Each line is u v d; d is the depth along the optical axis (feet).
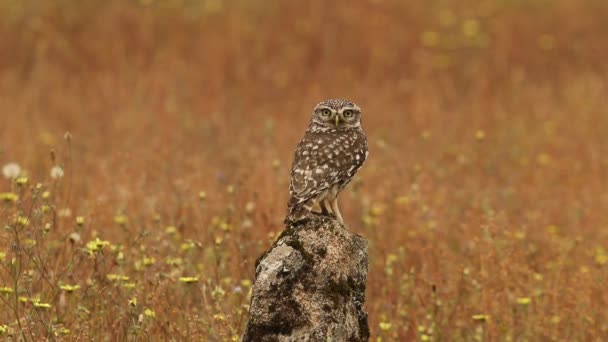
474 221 140.26
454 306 117.08
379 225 140.56
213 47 264.11
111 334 100.53
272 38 275.39
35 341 92.68
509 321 114.83
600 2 306.14
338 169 97.96
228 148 192.13
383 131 203.21
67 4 287.07
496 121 219.82
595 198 165.48
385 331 110.32
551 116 222.48
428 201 156.04
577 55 279.08
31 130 201.98
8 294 102.01
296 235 81.87
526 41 283.18
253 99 246.27
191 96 236.22
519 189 172.96
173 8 290.35
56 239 115.75
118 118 211.61
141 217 135.74
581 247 140.15
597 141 201.36
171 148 184.14
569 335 115.34
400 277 122.83
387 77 260.01
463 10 303.27
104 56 259.19
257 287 80.18
